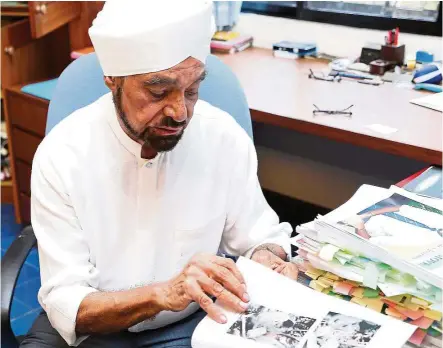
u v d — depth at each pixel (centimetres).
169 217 116
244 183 121
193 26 96
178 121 97
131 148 110
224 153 119
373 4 207
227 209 121
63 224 108
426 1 195
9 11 235
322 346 80
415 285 85
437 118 151
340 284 91
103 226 112
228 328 86
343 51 215
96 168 111
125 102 100
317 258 93
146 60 93
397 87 179
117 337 119
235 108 135
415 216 99
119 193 112
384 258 86
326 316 86
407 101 165
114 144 112
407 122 147
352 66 196
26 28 238
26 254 122
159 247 116
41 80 247
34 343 116
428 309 84
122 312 100
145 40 92
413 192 115
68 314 103
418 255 86
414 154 133
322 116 151
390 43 195
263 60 212
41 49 246
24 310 208
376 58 198
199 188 117
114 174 112
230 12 229
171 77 94
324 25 217
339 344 80
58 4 213
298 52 213
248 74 192
